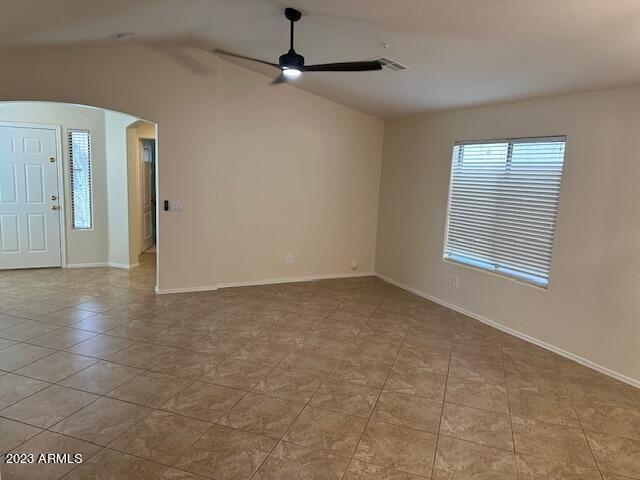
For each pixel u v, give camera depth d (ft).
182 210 16.63
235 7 10.73
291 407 9.13
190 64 15.96
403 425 8.62
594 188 11.29
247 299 16.56
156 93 15.58
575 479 7.27
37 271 19.65
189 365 10.91
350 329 13.82
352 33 11.18
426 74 12.87
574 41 8.75
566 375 11.05
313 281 19.66
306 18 10.82
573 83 10.96
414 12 9.15
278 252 18.95
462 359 11.84
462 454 7.79
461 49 10.51
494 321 14.44
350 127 19.51
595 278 11.35
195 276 17.29
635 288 10.48
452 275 16.25
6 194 19.02
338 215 19.95
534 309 13.03
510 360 11.86
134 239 21.07
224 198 17.48
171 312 14.76
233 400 9.32
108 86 14.80
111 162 20.16
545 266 12.82
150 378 10.16
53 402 8.97
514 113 13.53
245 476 7.02
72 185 20.01
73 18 10.72
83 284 17.81
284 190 18.61
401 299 17.30
